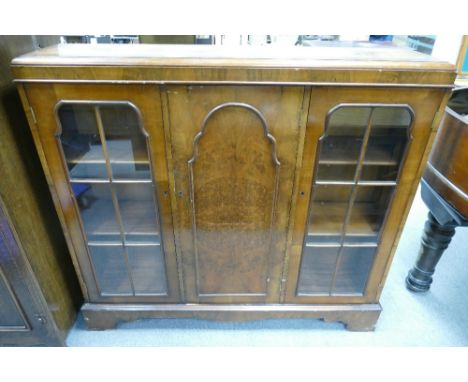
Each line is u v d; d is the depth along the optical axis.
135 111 0.99
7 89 1.06
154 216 1.28
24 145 1.16
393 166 1.14
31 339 1.37
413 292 1.71
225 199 1.16
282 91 0.96
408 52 1.09
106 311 1.43
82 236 1.25
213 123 1.02
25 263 1.16
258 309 1.43
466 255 1.98
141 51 1.02
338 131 1.08
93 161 1.11
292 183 1.13
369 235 1.27
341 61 0.93
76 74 0.93
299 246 1.27
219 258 1.31
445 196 1.31
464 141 1.20
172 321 1.55
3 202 1.04
